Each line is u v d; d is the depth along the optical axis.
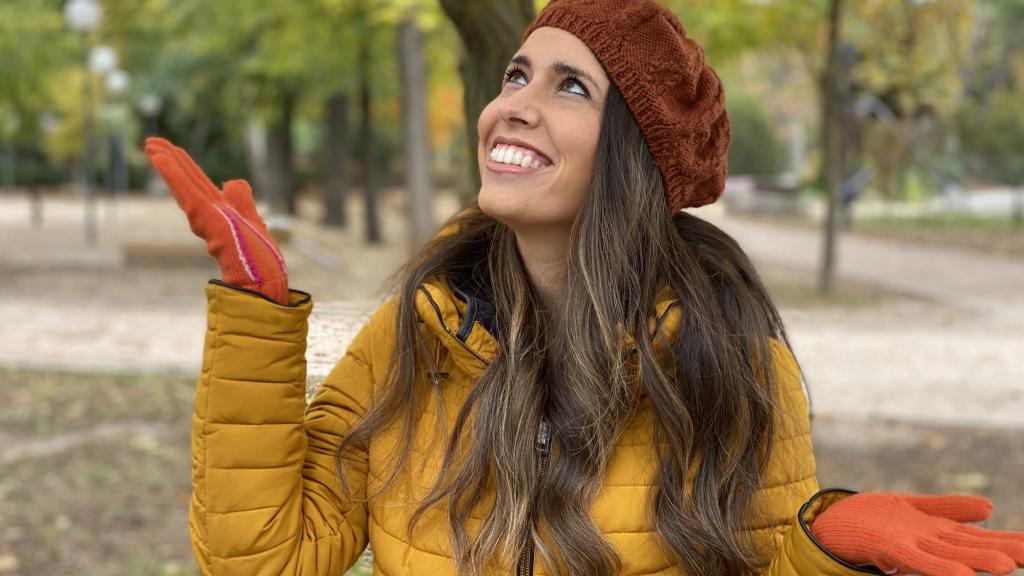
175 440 6.27
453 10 2.45
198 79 21.81
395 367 1.59
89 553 4.57
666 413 1.44
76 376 7.70
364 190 19.91
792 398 1.57
